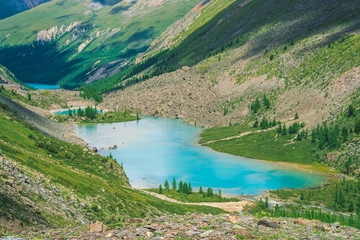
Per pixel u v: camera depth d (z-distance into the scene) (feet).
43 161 280.31
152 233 90.07
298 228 124.26
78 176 290.56
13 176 179.63
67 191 221.25
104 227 97.45
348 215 458.50
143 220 112.27
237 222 121.39
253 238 95.09
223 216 131.54
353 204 492.13
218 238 89.10
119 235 89.20
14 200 149.48
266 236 100.22
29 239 88.99
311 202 518.78
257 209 452.76
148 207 297.53
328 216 348.79
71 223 168.25
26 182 184.85
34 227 135.64
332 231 129.49
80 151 499.10
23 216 139.44
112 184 359.87
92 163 463.01
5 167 182.19
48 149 423.64
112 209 237.86
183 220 115.03
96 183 297.94
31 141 415.64
